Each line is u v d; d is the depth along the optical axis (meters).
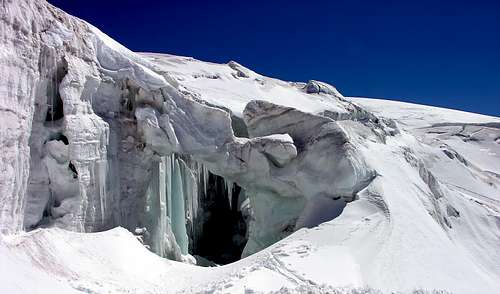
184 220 22.42
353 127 24.55
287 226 21.14
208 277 15.35
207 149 20.61
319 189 19.78
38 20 16.28
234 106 29.33
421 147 31.42
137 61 20.42
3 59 14.24
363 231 16.94
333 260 15.23
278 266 14.81
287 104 37.94
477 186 29.73
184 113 20.34
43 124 16.56
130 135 19.47
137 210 19.42
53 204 16.67
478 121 62.47
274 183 21.11
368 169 19.88
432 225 18.28
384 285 14.28
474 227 21.86
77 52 17.70
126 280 14.48
